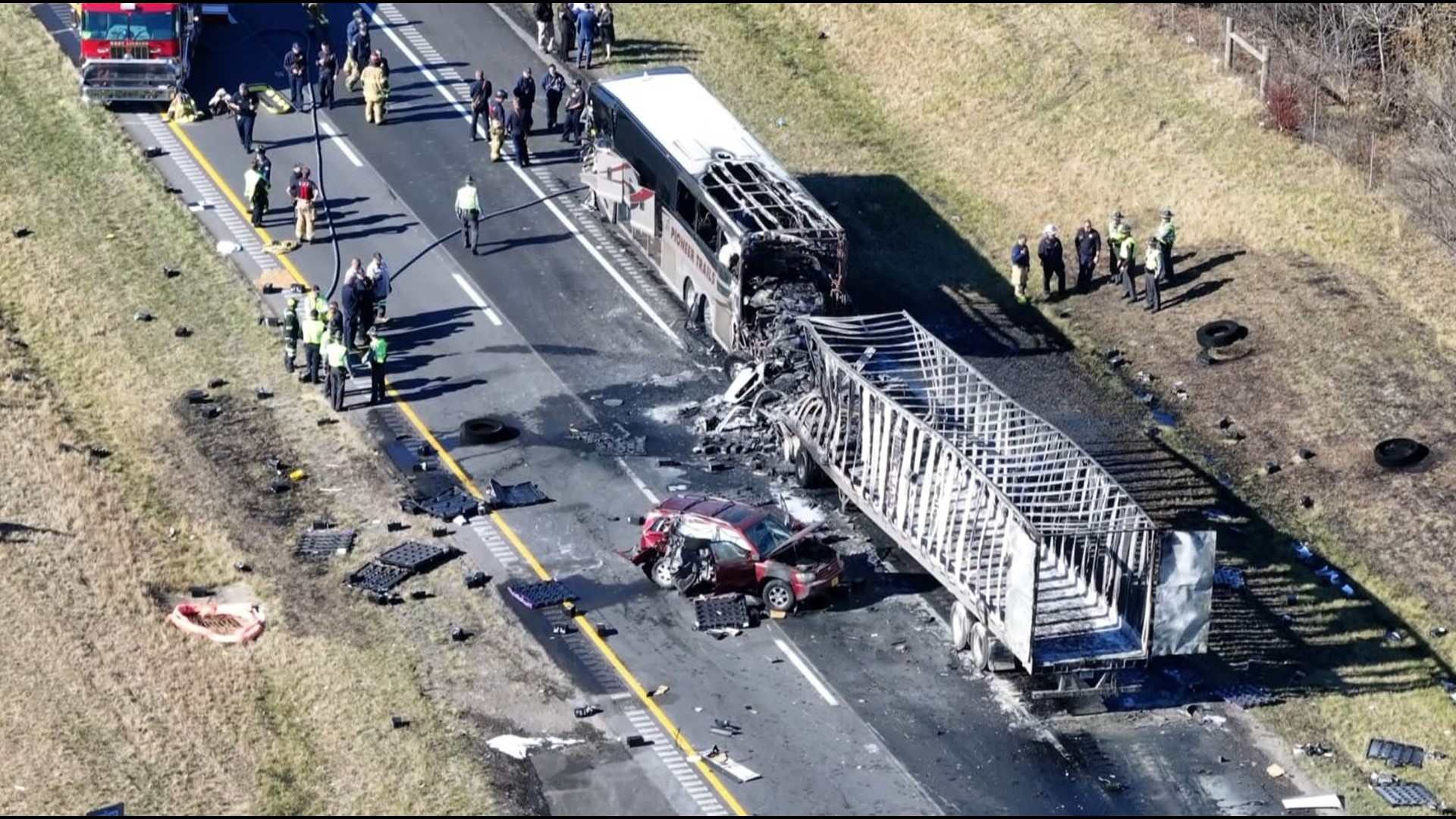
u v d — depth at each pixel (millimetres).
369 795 197750
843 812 197000
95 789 198375
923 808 198000
